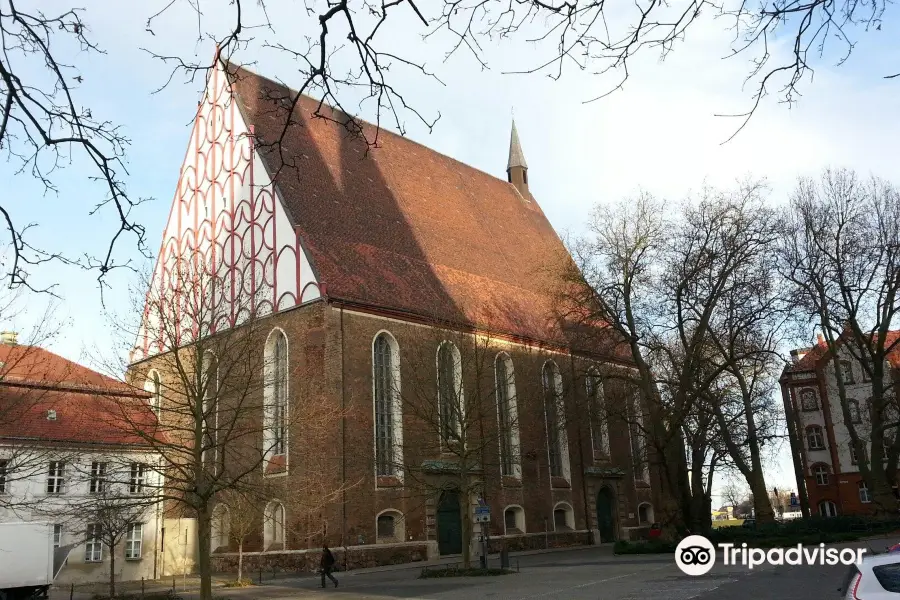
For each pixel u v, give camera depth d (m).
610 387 50.44
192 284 32.22
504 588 24.31
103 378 39.06
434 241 51.88
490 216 61.25
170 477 26.11
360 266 43.53
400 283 45.00
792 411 54.47
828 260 43.72
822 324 44.44
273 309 41.53
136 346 30.69
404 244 48.81
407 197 53.28
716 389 43.91
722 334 40.59
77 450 31.11
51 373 36.53
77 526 30.91
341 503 37.31
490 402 46.19
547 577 27.38
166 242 49.47
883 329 42.88
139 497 26.14
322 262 41.28
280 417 37.00
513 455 44.72
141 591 29.95
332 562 29.73
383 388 41.44
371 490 38.88
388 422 41.09
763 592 19.14
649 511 59.28
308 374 39.06
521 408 49.19
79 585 34.28
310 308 39.88
